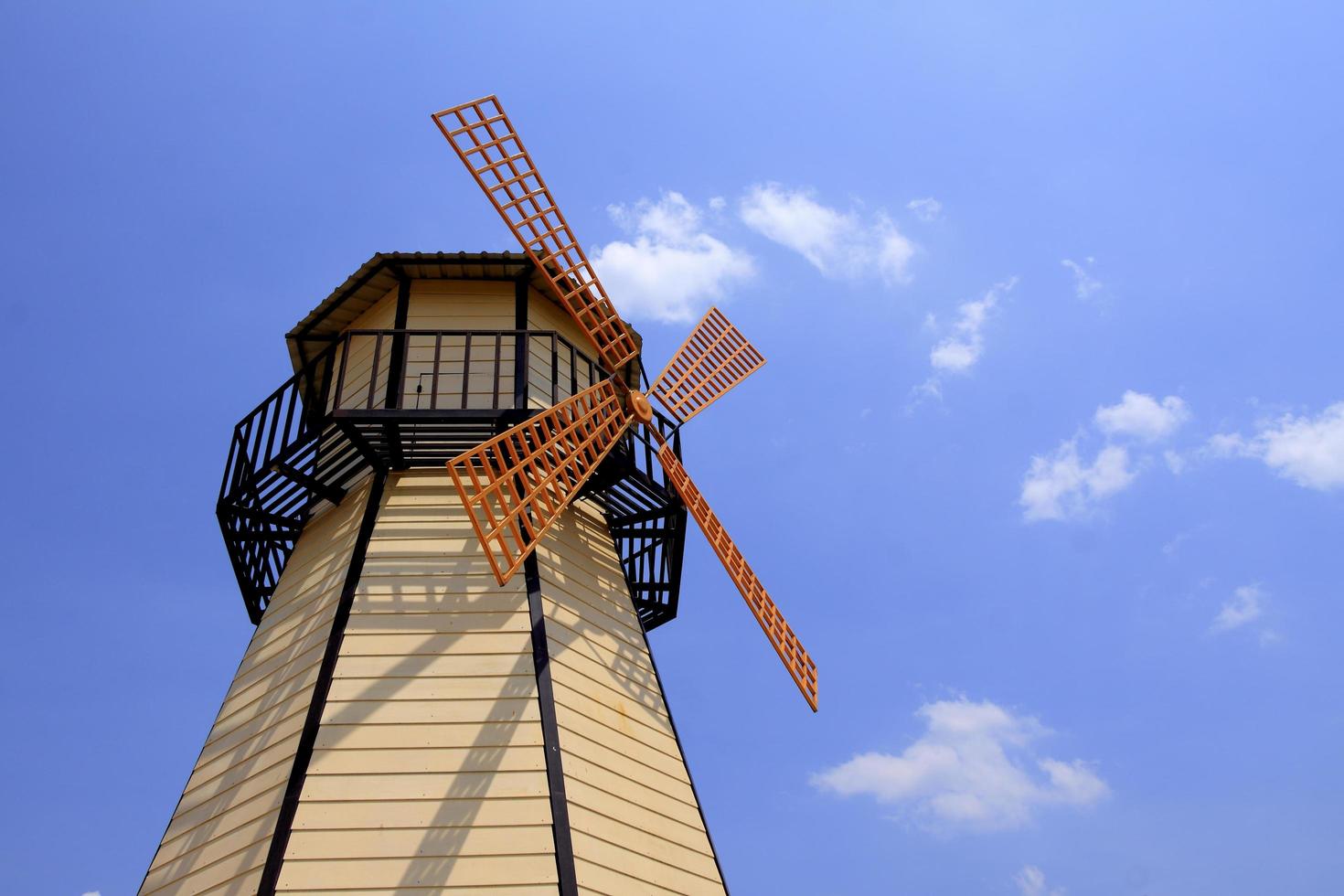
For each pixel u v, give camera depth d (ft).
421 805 31.86
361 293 46.85
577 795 33.24
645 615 50.55
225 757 35.99
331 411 39.04
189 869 33.04
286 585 41.42
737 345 55.11
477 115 44.91
